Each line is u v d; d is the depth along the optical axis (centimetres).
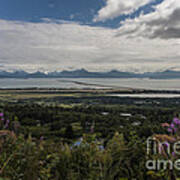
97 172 264
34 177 270
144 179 263
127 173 268
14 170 277
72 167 275
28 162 280
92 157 279
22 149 296
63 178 267
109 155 278
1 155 292
